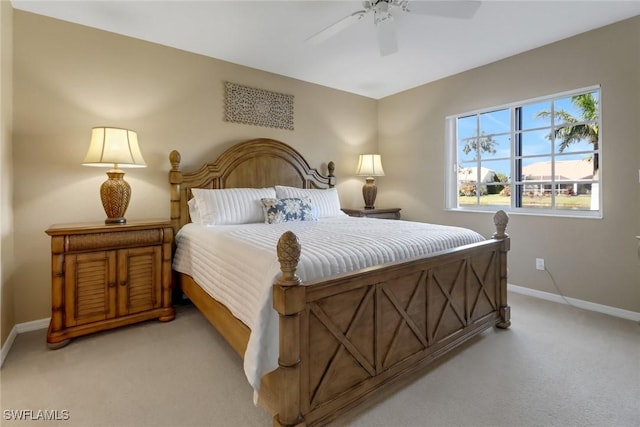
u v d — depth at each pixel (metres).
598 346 2.14
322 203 3.48
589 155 2.89
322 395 1.40
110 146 2.40
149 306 2.53
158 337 2.31
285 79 3.81
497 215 2.45
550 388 1.69
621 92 2.60
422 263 1.79
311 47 3.07
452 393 1.66
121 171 2.62
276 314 1.36
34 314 2.49
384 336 1.65
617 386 1.70
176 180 3.00
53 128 2.54
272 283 1.34
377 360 1.60
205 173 3.20
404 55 3.25
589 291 2.82
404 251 1.85
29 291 2.46
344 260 1.57
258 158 3.54
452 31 2.76
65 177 2.59
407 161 4.36
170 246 2.62
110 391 1.68
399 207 4.46
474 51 3.16
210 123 3.29
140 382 1.76
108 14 2.50
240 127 3.48
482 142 3.66
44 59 2.50
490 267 2.33
